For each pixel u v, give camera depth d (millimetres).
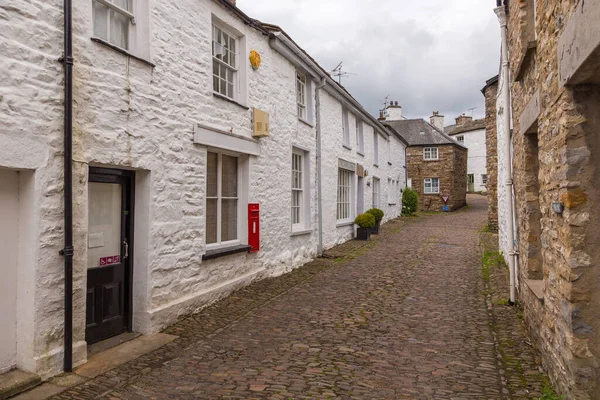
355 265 10797
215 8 7230
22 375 4082
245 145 8016
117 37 5512
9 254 4129
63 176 4426
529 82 5266
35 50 4148
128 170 5609
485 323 6207
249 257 8312
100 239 5316
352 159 15531
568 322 3438
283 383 4285
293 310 6852
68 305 4398
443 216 26141
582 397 3307
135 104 5402
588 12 2744
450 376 4457
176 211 6191
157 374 4488
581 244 3346
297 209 11328
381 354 5062
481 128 40531
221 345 5340
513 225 7383
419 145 31391
